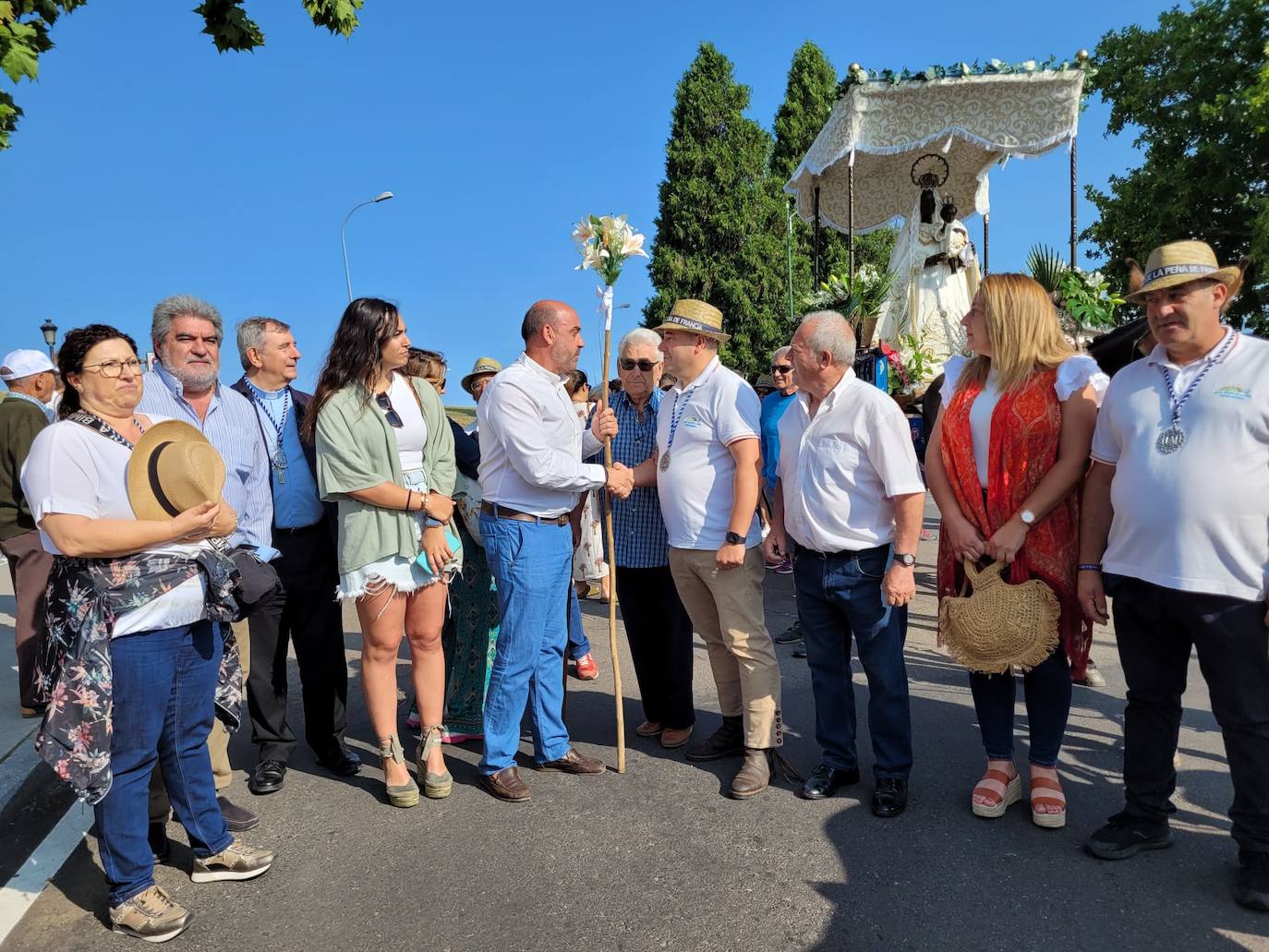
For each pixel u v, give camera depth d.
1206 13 18.34
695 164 27.02
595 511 6.15
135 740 2.68
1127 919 2.68
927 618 6.67
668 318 3.79
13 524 4.54
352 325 3.50
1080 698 4.79
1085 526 3.18
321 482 3.48
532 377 3.59
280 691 3.84
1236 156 17.88
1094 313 7.04
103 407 2.68
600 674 5.54
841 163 10.94
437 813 3.55
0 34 3.78
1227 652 2.74
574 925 2.71
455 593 4.34
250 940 2.68
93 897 2.97
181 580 2.70
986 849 3.14
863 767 3.95
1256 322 18.06
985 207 10.81
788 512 3.65
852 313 8.37
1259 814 2.72
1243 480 2.68
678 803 3.59
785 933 2.65
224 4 4.70
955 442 3.40
